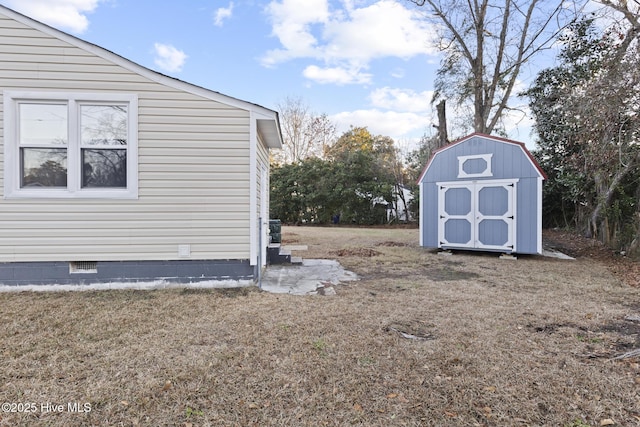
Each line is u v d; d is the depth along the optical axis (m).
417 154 21.25
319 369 2.59
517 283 5.53
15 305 4.10
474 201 8.59
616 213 9.22
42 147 4.72
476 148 8.59
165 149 4.92
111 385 2.35
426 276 6.12
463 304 4.29
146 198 4.91
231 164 5.05
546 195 12.70
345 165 20.19
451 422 2.00
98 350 2.90
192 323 3.57
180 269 5.02
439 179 9.15
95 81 4.76
